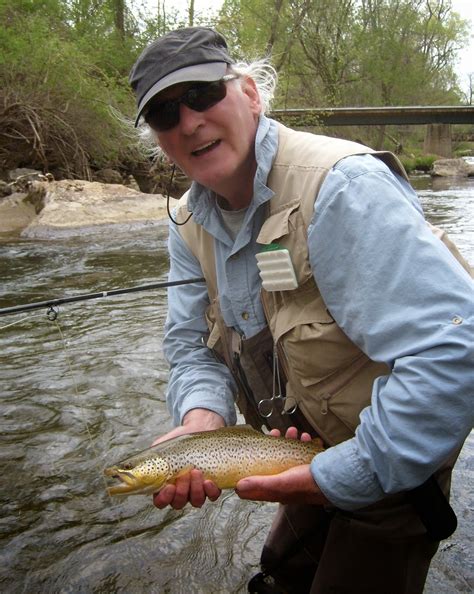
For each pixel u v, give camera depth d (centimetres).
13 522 133
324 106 1277
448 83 2144
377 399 75
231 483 87
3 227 521
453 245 85
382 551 92
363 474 76
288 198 84
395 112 1307
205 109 84
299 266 83
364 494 77
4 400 190
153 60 85
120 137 715
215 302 100
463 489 140
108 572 118
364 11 1546
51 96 703
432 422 70
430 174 1431
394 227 73
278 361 93
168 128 86
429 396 69
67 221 512
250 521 133
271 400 96
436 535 87
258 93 92
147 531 130
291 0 1130
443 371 69
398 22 1639
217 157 86
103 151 733
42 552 124
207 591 114
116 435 168
